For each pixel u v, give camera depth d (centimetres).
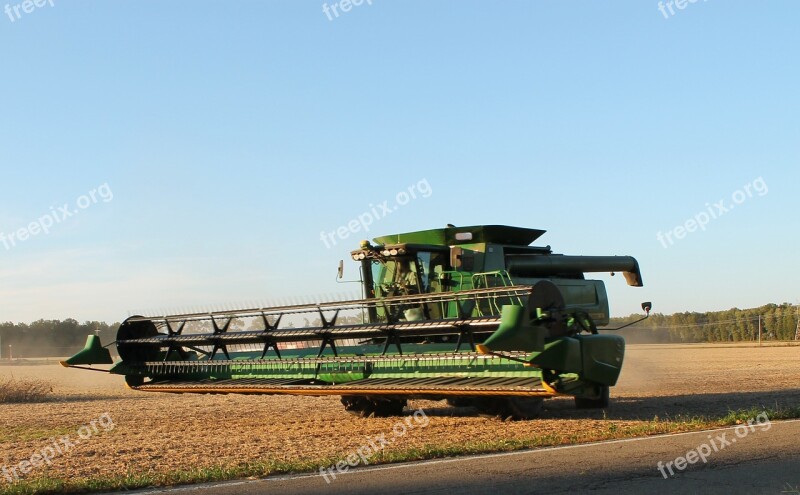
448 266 1543
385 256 1528
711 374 2670
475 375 1234
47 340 8631
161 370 1577
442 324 1242
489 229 1558
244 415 1557
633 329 6134
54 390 2612
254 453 1021
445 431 1188
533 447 991
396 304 1340
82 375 3941
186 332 1577
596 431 1126
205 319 1522
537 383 1141
